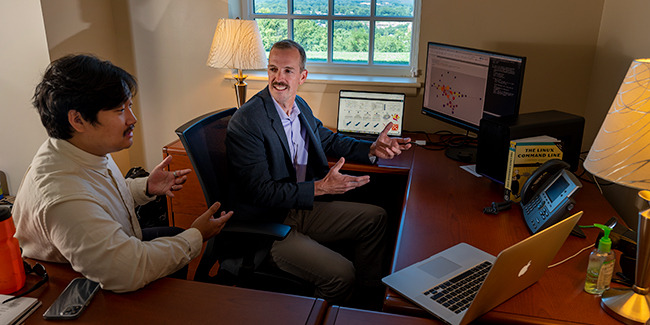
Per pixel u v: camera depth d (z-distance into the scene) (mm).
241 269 1707
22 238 1315
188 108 3068
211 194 1703
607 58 2295
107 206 1317
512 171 1709
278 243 1866
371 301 2180
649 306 1086
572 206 1428
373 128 2590
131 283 1176
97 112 1224
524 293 1208
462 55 2221
